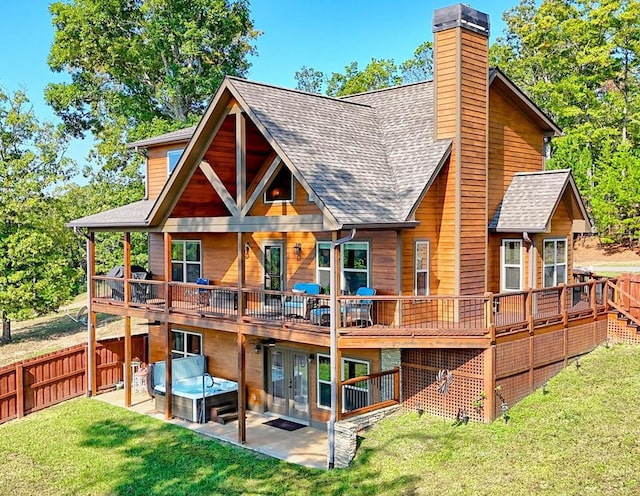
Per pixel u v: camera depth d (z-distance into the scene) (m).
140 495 13.21
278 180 18.39
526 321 15.52
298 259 18.08
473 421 14.50
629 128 40.03
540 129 20.73
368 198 14.89
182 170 17.30
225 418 17.91
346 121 18.16
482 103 17.20
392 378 15.72
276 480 13.48
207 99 42.41
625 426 12.98
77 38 39.53
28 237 28.22
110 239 37.25
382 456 13.40
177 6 38.75
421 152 16.78
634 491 10.59
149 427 17.62
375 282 16.03
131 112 40.97
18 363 19.12
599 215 34.44
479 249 16.94
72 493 13.45
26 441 16.77
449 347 14.31
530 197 18.09
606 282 18.62
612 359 17.08
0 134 29.91
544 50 43.50
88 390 21.12
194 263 21.41
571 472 11.54
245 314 16.62
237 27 40.44
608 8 39.41
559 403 14.75
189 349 21.83
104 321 33.31
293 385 18.28
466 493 11.37
